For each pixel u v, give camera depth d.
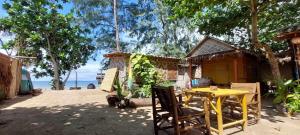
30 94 14.82
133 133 5.46
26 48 23.44
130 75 11.41
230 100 6.60
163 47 26.11
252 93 6.29
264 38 13.19
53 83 24.33
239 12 11.77
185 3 8.25
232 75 15.26
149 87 10.34
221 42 15.08
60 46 23.89
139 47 29.00
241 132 5.36
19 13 21.92
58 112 8.24
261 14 11.57
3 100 11.63
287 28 9.75
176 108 4.61
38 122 6.64
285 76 13.57
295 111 6.93
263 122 6.25
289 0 11.16
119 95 9.42
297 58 9.33
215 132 5.39
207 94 5.44
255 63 14.80
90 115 7.61
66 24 23.41
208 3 8.33
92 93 14.68
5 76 12.15
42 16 21.89
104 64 29.03
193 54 17.42
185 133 5.23
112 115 7.55
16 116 7.54
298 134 5.18
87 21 27.59
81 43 25.11
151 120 6.76
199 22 13.27
